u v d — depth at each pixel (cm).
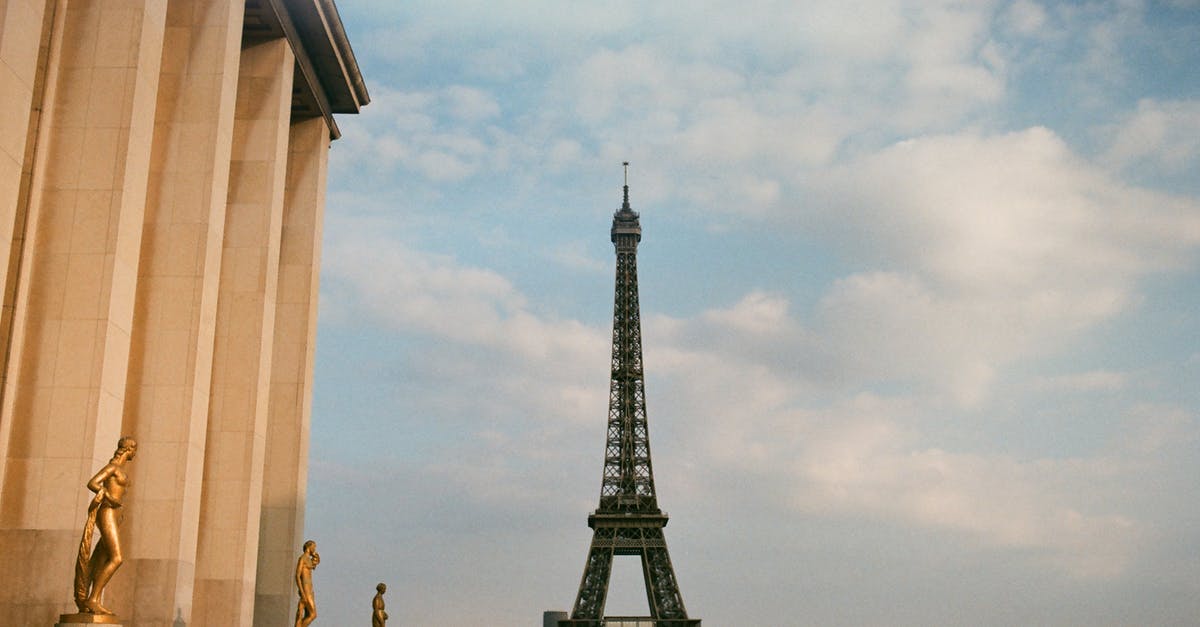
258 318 7544
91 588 4728
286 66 8200
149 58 6009
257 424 7369
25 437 5334
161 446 6278
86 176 5678
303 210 9175
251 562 7206
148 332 6450
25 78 5175
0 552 5191
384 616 7319
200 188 6694
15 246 5556
